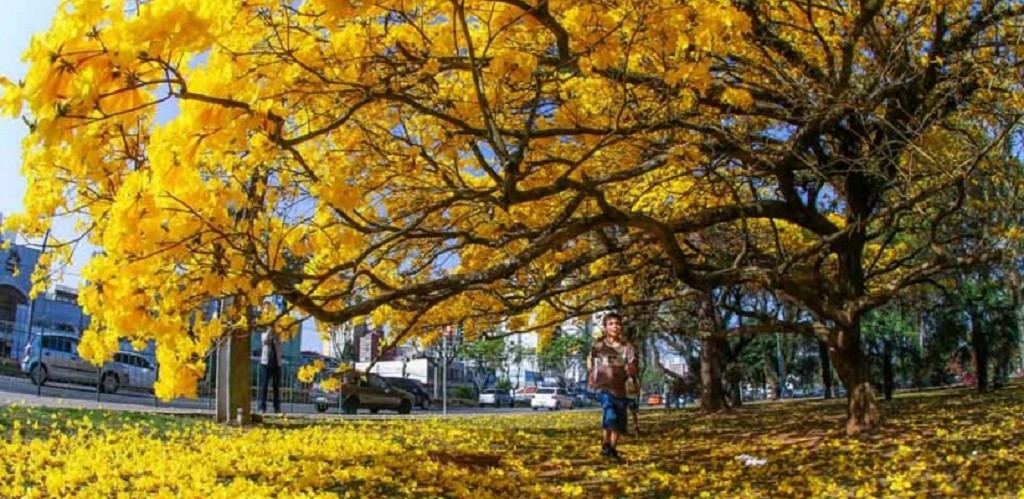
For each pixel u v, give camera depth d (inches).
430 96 215.9
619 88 228.1
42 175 171.5
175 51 132.5
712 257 461.1
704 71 196.1
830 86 298.7
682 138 291.7
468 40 171.0
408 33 192.1
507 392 2046.0
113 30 121.0
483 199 222.1
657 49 203.8
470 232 258.1
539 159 255.4
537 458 346.6
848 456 310.3
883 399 796.0
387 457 313.7
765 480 274.4
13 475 229.0
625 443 422.9
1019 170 346.9
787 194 358.0
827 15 308.8
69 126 124.5
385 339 327.0
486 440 420.5
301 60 176.7
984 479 237.5
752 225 458.6
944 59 317.7
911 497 220.7
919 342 1262.3
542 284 324.2
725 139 275.4
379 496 237.5
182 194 157.3
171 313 166.9
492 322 367.9
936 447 314.7
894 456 296.5
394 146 227.6
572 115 238.1
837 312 374.0
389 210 254.4
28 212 174.1
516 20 178.1
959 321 1063.6
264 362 610.5
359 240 194.4
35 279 187.0
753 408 803.4
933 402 652.1
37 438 301.6
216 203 160.9
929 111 305.4
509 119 255.0
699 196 368.8
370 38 188.5
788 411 681.6
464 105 213.5
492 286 326.3
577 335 1729.8
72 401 581.9
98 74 121.9
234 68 157.3
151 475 247.0
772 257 420.8
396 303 262.4
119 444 306.8
